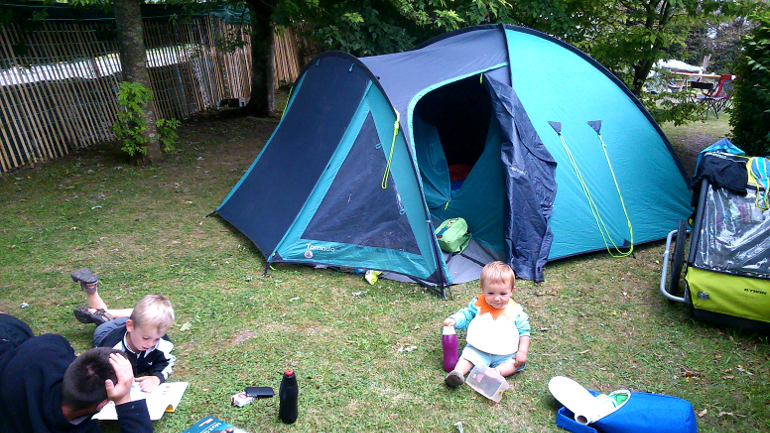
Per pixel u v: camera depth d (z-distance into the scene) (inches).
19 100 321.7
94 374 86.7
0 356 92.2
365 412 125.5
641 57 335.9
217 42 488.1
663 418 113.7
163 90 444.5
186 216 255.3
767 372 142.6
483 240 217.8
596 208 216.4
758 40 262.8
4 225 239.1
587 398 122.0
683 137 443.2
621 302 180.2
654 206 228.4
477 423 122.6
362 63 209.2
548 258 205.5
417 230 190.2
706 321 164.4
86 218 250.1
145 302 121.7
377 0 372.5
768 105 249.8
